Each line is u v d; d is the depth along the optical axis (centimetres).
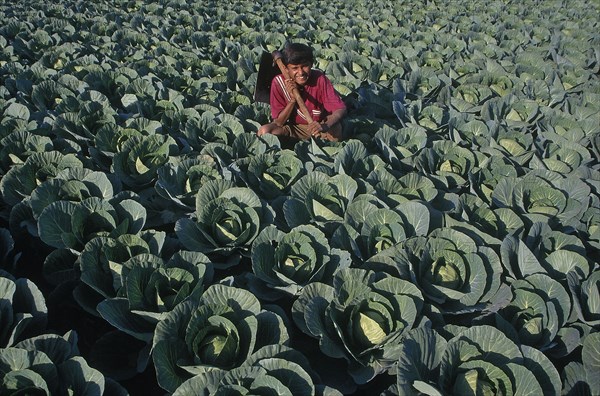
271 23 1025
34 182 430
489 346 276
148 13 1095
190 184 427
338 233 366
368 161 465
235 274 396
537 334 304
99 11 1085
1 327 289
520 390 260
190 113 564
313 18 1127
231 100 626
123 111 630
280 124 555
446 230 349
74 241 364
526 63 870
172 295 316
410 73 748
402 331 292
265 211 396
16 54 808
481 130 562
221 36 956
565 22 1180
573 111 669
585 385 274
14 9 1034
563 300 314
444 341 277
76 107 572
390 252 341
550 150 524
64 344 276
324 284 314
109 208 375
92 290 340
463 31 1105
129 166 463
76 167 419
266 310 297
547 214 404
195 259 336
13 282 301
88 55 770
